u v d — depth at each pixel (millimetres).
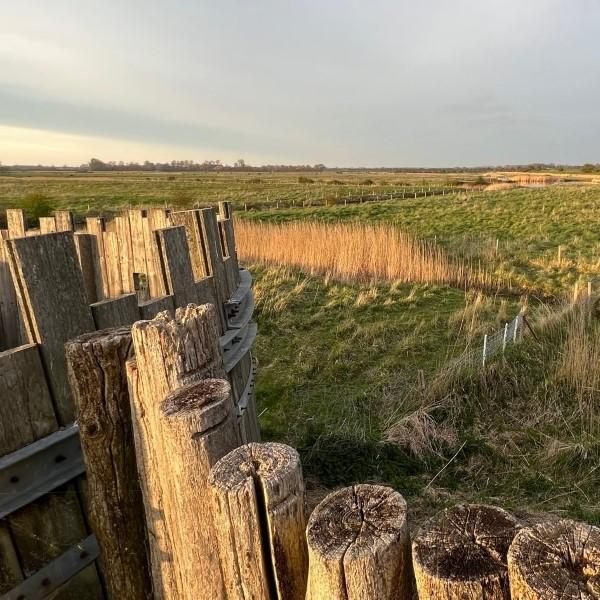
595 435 5066
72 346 1916
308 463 4770
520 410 5621
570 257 13828
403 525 1430
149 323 1843
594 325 7445
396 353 7488
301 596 1604
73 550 2164
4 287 3398
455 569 1291
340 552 1346
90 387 1947
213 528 1712
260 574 1558
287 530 1529
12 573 1965
